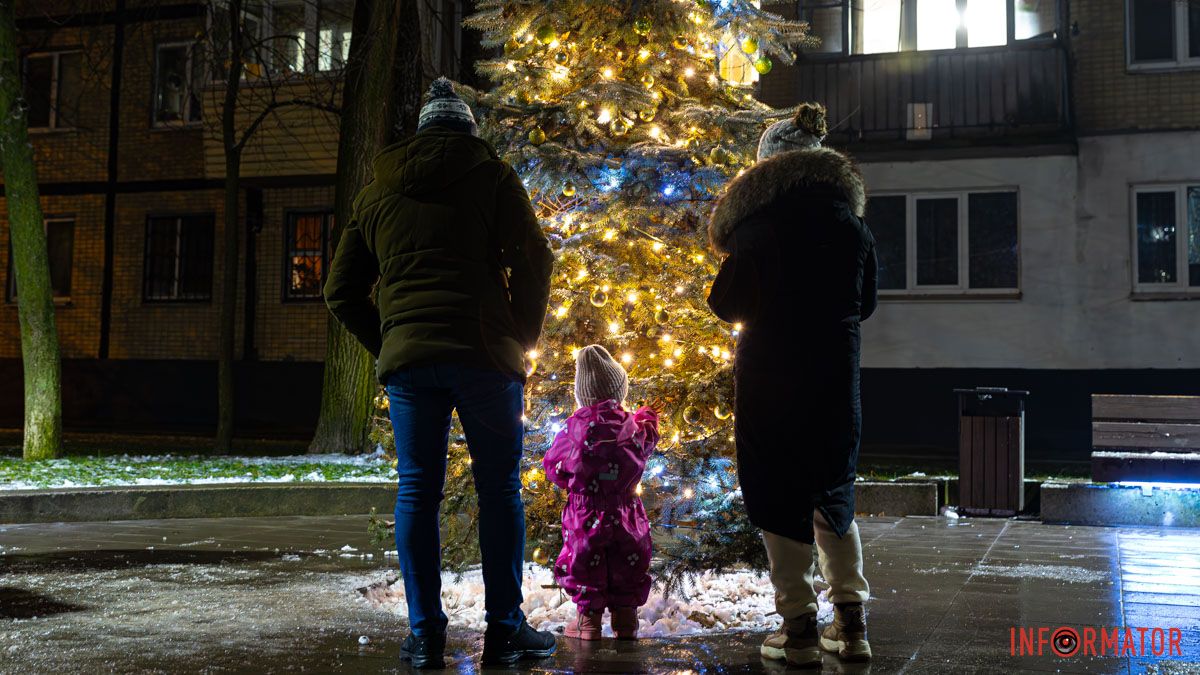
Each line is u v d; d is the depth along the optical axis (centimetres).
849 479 351
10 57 1283
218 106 2062
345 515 892
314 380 2162
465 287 347
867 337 1839
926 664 349
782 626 361
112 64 2322
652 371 480
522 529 361
